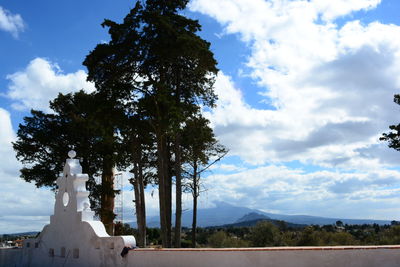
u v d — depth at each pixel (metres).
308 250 10.14
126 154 30.45
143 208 27.25
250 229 49.97
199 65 25.27
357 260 9.45
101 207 32.03
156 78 25.36
